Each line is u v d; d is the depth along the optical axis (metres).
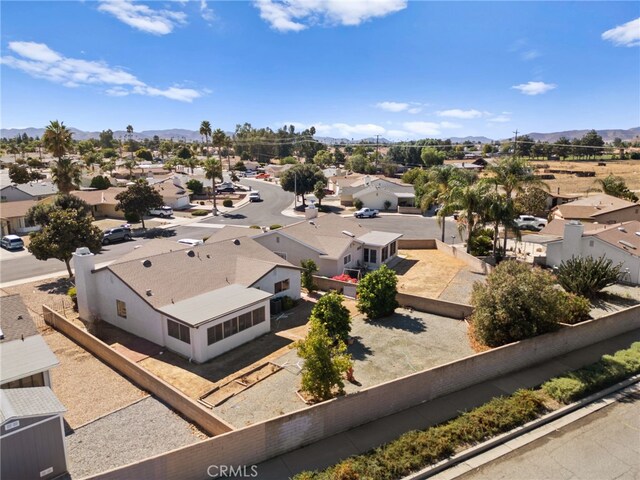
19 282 35.16
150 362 21.45
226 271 28.11
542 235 45.09
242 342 23.36
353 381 19.02
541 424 15.70
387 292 26.39
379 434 15.16
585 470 13.30
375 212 66.88
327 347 17.11
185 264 27.45
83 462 14.18
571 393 17.02
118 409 17.23
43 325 26.52
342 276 33.56
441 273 36.78
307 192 76.94
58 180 57.78
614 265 32.78
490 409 15.98
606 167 126.75
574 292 28.78
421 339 23.45
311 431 14.69
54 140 56.66
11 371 15.84
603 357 20.02
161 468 12.34
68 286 34.03
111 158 154.00
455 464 13.70
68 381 19.52
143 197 55.69
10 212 54.06
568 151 164.75
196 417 16.11
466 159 166.25
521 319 20.47
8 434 12.33
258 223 62.25
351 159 127.44
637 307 24.16
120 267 25.30
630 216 48.34
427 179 75.12
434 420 15.98
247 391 18.39
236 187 103.81
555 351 21.06
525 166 39.78
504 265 24.06
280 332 24.98
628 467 13.40
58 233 33.84
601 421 15.84
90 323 26.81
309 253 35.69
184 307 22.83
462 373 18.08
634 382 18.58
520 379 18.92
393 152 142.00
